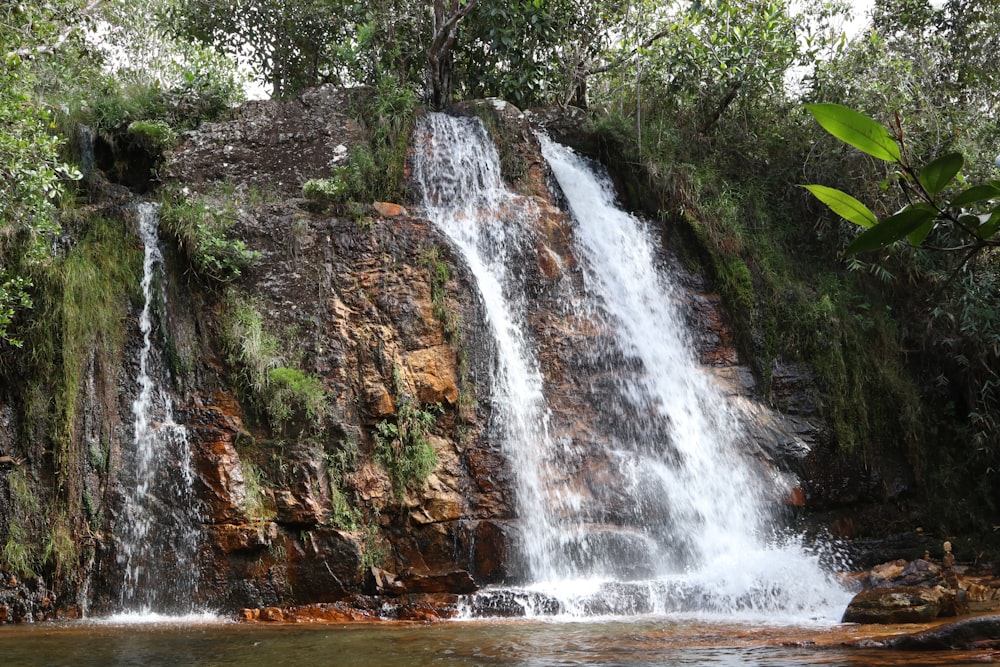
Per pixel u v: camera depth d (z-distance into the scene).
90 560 10.84
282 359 12.25
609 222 15.91
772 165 18.19
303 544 11.14
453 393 12.37
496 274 14.08
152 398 11.91
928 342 16.23
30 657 7.50
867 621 9.11
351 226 13.37
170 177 14.85
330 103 15.84
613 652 7.27
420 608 10.36
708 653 7.10
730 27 18.11
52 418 11.25
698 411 14.36
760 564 12.18
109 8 20.98
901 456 15.32
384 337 12.54
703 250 16.03
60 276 11.81
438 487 11.78
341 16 20.14
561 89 19.38
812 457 14.41
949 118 17.66
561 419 13.23
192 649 7.86
